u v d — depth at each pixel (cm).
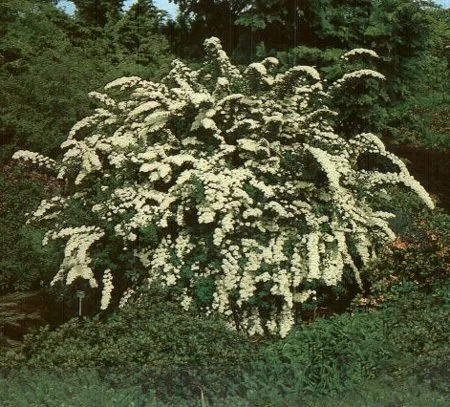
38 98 1291
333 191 796
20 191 1051
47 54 1427
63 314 846
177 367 582
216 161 810
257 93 855
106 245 806
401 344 613
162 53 1738
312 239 755
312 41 1376
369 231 838
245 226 779
